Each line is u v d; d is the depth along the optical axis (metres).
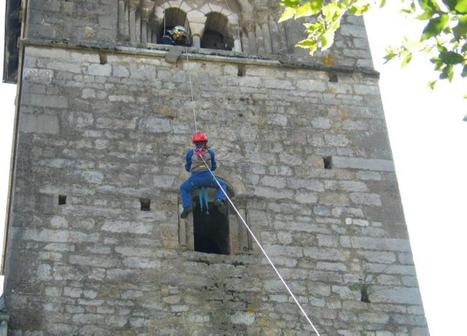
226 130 17.41
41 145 16.28
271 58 18.97
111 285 14.50
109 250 14.98
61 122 16.75
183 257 15.17
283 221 16.08
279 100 18.23
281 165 17.00
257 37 20.27
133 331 14.02
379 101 18.70
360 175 17.16
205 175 15.59
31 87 17.22
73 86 17.45
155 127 17.11
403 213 16.62
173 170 16.47
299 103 18.27
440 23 8.51
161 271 14.88
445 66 9.08
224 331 14.31
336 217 16.31
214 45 21.14
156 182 16.19
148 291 14.55
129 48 18.33
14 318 13.76
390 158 17.59
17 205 15.23
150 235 15.36
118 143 16.67
